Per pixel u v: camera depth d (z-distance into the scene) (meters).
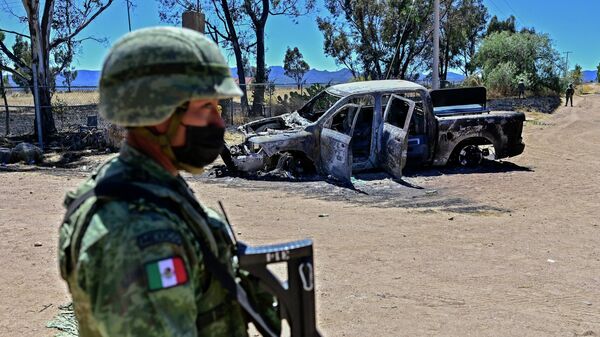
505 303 4.46
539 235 6.49
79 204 1.32
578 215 7.51
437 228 6.79
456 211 7.75
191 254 1.29
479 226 6.90
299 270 1.53
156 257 1.19
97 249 1.22
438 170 10.99
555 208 7.93
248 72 33.81
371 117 11.22
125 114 1.30
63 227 1.37
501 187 9.43
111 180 1.28
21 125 23.23
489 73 37.84
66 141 15.90
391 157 9.98
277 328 1.61
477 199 8.53
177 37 1.33
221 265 1.37
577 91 53.78
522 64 38.16
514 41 38.56
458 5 40.19
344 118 11.37
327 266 5.29
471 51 50.44
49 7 17.75
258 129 11.39
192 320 1.24
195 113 1.35
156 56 1.29
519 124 11.13
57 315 4.12
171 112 1.30
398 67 34.84
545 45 38.12
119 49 1.33
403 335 3.85
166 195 1.28
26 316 4.11
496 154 11.11
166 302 1.19
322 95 11.24
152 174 1.33
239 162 10.20
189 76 1.31
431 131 10.73
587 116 27.88
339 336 3.80
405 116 10.88
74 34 19.25
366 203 8.28
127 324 1.16
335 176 9.85
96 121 17.73
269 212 7.54
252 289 1.57
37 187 9.28
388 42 34.47
